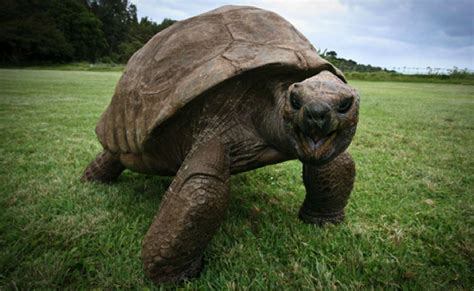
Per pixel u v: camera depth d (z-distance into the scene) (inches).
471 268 94.5
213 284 83.6
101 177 149.6
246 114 91.7
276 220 119.6
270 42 95.7
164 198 86.4
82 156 191.0
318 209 113.9
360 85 1054.4
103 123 135.3
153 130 92.0
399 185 154.6
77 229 108.5
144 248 82.7
